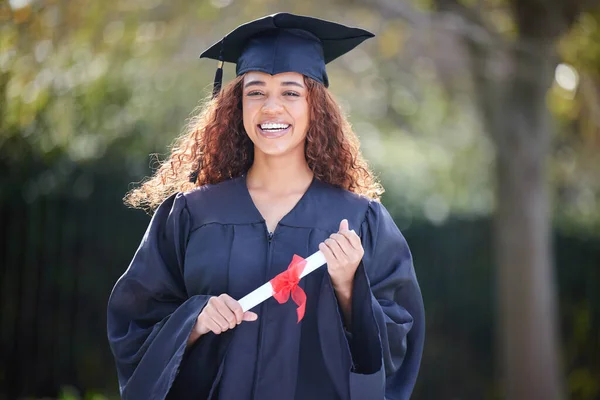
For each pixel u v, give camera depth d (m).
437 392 12.76
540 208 10.71
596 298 12.77
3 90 8.76
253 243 4.18
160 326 4.18
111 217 11.57
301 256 4.14
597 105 10.67
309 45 4.44
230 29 9.73
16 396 11.42
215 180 4.59
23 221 11.33
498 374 12.36
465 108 15.40
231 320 3.91
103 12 9.34
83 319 11.61
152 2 10.05
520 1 9.66
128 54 10.11
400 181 13.25
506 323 10.97
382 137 16.56
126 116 11.91
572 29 9.98
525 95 10.41
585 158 14.00
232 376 4.09
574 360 12.86
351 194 4.40
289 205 4.30
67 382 11.57
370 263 4.30
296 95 4.30
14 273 11.34
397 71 15.17
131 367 4.28
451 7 9.73
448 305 12.72
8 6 8.28
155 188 4.77
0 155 11.10
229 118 4.57
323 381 4.13
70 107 9.88
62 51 9.34
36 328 11.49
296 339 4.10
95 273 11.58
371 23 11.34
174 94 12.12
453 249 12.70
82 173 11.48
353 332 4.10
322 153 4.41
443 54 12.52
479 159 14.94
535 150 10.56
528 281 10.74
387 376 4.31
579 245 12.83
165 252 4.37
